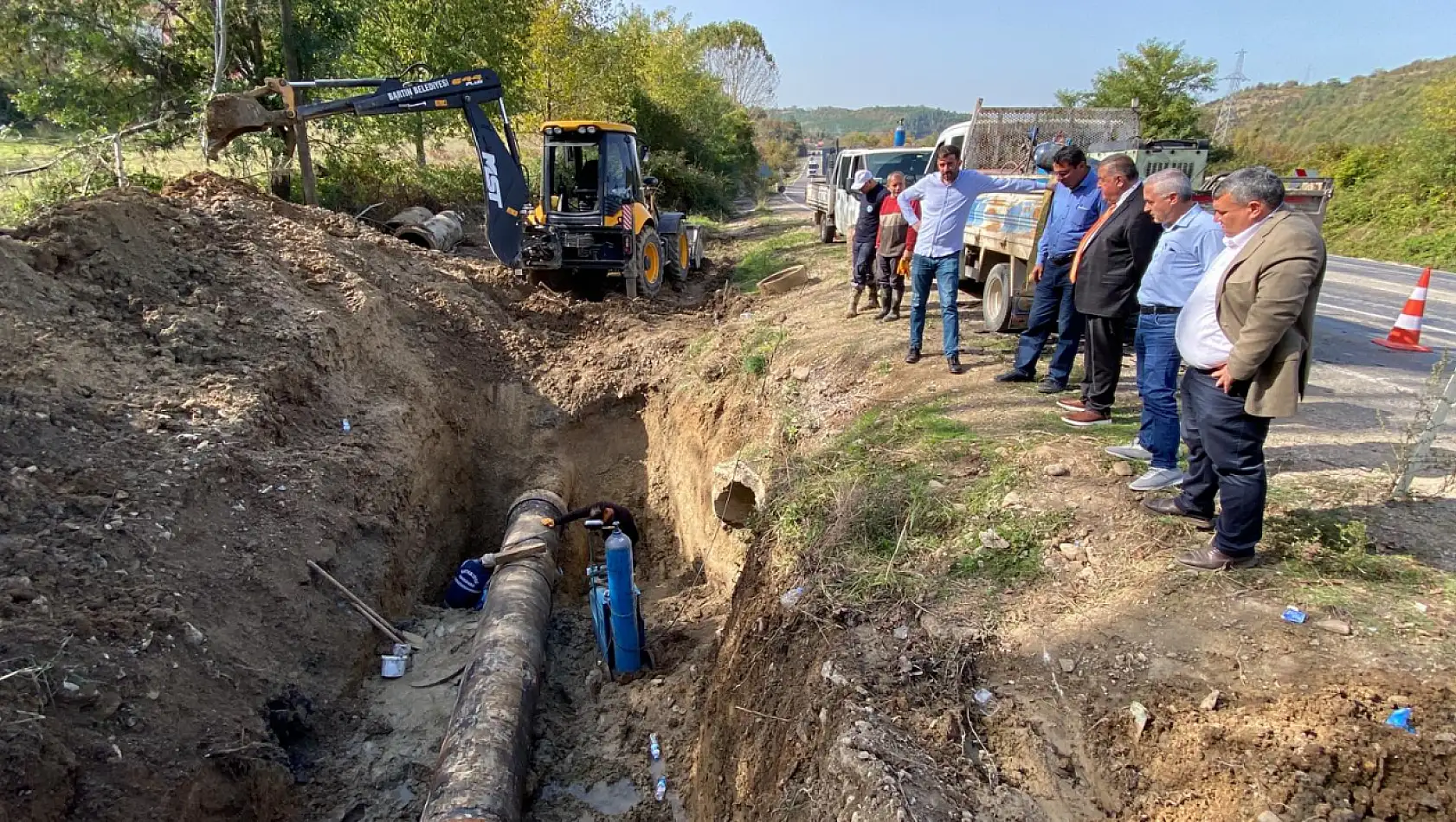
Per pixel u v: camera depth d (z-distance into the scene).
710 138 40.84
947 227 6.78
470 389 9.98
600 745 5.56
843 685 3.57
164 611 4.61
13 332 5.73
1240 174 3.44
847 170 16.94
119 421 5.64
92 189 13.21
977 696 3.42
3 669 3.90
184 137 14.62
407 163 18.69
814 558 4.69
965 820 2.88
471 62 17.89
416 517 7.37
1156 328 4.46
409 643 6.05
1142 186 5.08
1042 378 6.90
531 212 12.55
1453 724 2.76
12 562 4.39
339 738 5.17
